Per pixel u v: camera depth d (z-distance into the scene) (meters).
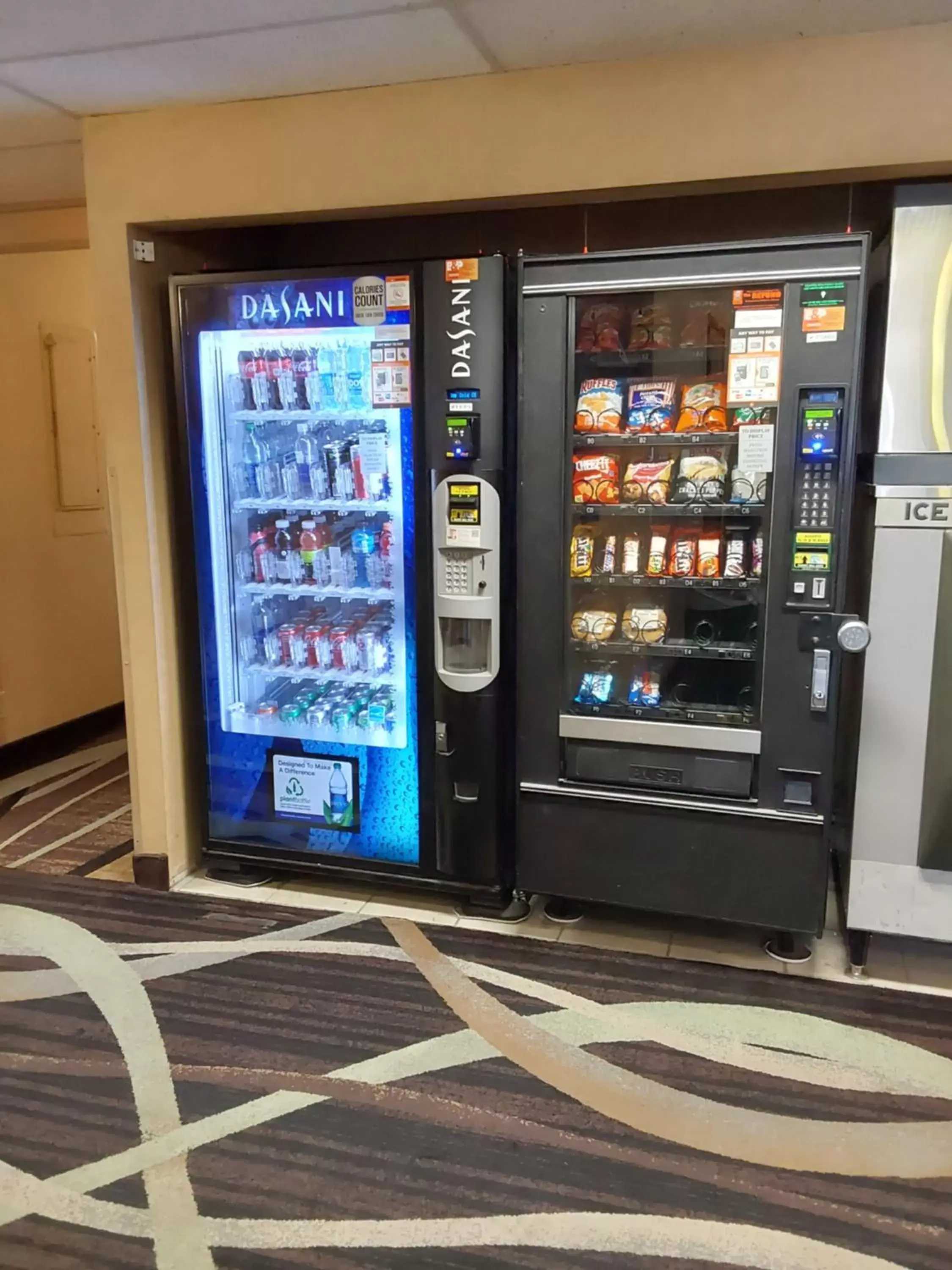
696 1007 2.30
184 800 3.01
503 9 1.97
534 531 2.43
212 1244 1.63
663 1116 1.93
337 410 2.63
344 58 2.23
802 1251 1.61
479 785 2.62
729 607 2.53
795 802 2.35
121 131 2.60
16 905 2.86
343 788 2.80
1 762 4.12
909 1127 1.90
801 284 2.14
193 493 2.73
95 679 4.70
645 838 2.48
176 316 2.63
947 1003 2.33
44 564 4.31
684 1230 1.65
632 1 1.94
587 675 2.58
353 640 2.84
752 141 2.21
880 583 2.22
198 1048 2.16
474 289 2.36
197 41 2.12
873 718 2.28
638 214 2.71
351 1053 2.14
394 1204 1.72
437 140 2.39
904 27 2.07
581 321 2.45
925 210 2.08
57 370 4.28
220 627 2.83
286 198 2.52
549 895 2.62
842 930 2.66
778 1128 1.90
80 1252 1.62
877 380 2.37
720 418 2.34
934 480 2.15
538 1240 1.63
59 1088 2.04
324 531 2.82
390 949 2.58
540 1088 2.02
